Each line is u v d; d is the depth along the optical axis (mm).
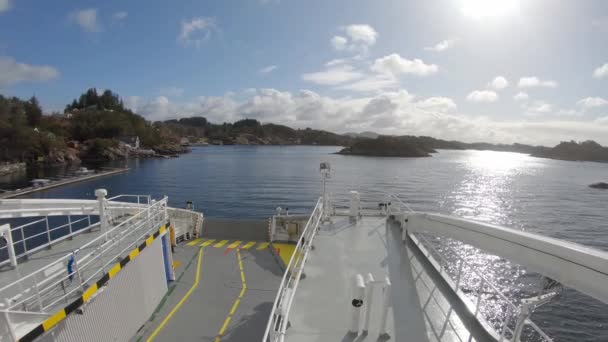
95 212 12852
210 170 99688
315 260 7859
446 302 5926
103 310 8328
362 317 5375
